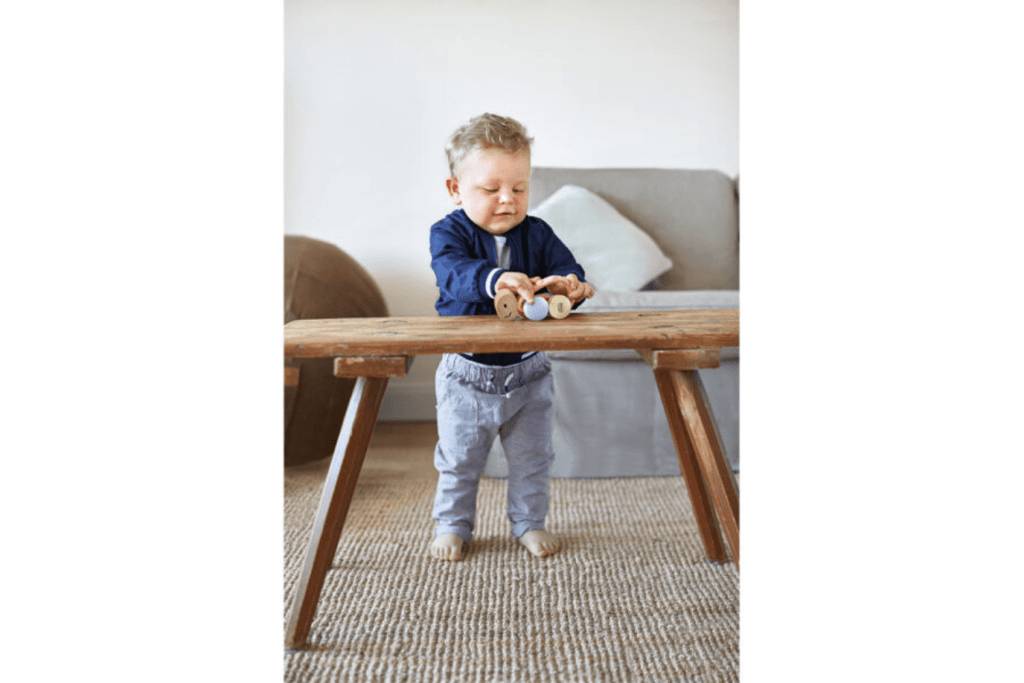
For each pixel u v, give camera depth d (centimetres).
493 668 88
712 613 102
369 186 220
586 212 201
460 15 220
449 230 114
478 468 123
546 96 227
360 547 126
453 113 221
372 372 83
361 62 217
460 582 112
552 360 164
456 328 91
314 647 93
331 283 176
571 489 158
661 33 229
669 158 234
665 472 167
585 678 86
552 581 112
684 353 88
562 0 223
